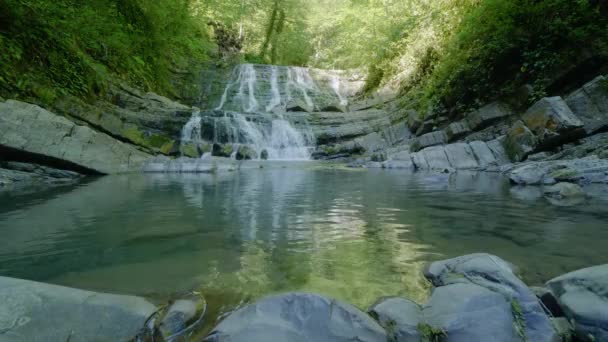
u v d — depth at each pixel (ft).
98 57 34.37
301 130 42.96
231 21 69.87
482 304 4.60
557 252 7.28
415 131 38.55
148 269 6.42
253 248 7.63
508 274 5.32
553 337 4.28
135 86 38.19
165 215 10.77
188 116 36.58
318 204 12.70
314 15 76.74
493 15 31.48
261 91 59.00
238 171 25.66
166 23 42.68
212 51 64.39
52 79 26.84
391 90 50.21
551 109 22.12
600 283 4.57
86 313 4.57
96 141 23.32
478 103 32.71
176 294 5.49
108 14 32.94
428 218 10.42
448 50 38.73
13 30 23.94
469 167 24.75
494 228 9.20
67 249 7.46
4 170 18.31
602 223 9.57
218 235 8.59
